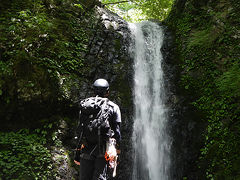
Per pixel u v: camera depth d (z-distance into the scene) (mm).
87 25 7137
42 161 4602
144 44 8219
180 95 7094
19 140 4770
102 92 2986
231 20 7500
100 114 2799
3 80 4859
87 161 2814
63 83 5680
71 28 6656
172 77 7582
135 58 7590
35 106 5203
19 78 5039
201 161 5918
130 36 8016
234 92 6262
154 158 6602
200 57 7438
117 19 8320
